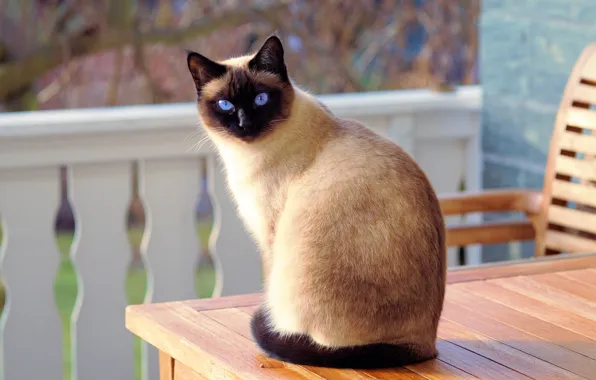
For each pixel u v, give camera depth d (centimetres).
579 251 265
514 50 339
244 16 531
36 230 299
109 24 529
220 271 322
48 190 299
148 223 312
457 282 219
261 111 191
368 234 167
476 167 365
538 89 331
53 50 521
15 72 520
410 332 169
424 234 169
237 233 321
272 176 181
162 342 189
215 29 529
